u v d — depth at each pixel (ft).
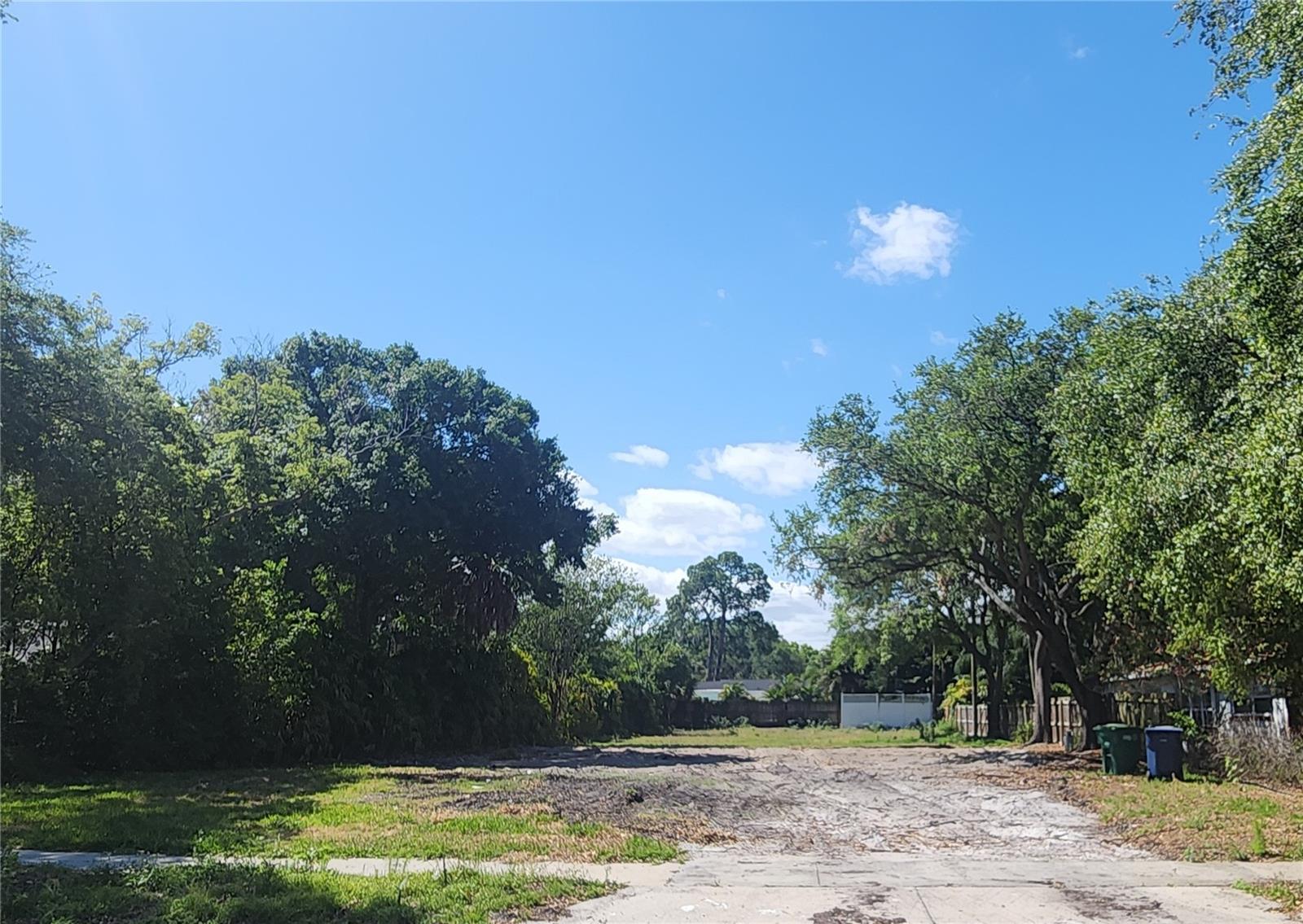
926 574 120.57
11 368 46.39
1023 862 35.12
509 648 126.82
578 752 109.09
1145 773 67.26
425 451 104.73
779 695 254.27
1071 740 96.48
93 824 40.70
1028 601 88.99
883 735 171.32
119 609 62.54
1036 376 78.43
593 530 121.60
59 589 61.72
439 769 79.36
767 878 31.78
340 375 108.78
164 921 24.50
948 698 178.60
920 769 80.28
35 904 26.05
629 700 185.78
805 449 90.79
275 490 83.56
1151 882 31.22
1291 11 29.84
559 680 145.28
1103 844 39.68
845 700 219.82
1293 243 30.32
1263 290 31.78
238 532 80.84
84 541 61.21
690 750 117.19
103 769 69.87
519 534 109.40
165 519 63.62
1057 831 43.37
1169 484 38.91
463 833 40.22
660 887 30.17
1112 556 46.42
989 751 103.50
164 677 72.64
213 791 56.59
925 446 83.05
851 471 89.51
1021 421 79.46
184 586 70.33
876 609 136.46
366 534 98.48
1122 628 85.30
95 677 69.26
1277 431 30.04
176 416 65.98
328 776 68.74
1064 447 59.31
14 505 58.18
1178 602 43.19
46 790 55.98
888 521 91.81
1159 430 41.04
